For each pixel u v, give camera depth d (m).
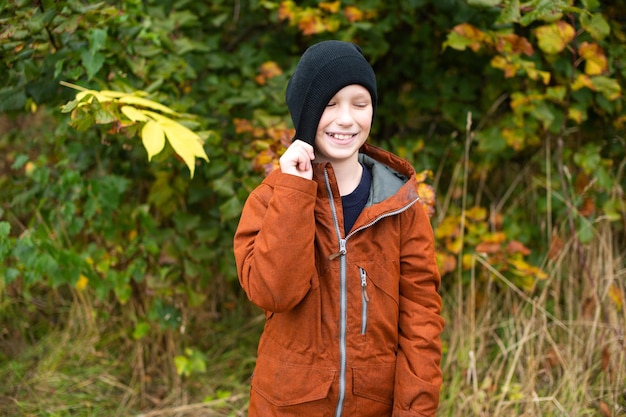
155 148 1.76
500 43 2.28
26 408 2.47
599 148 2.63
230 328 3.06
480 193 2.98
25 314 3.06
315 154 1.48
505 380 2.49
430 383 1.44
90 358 2.80
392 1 2.64
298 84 1.42
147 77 2.23
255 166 2.27
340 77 1.37
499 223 2.82
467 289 2.80
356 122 1.40
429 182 2.56
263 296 1.33
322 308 1.41
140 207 2.48
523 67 2.32
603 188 2.65
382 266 1.44
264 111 2.48
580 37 2.42
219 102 2.59
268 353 1.48
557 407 2.31
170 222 2.85
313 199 1.33
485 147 2.67
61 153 2.71
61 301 3.11
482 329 2.60
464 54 2.79
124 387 2.64
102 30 1.95
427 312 1.49
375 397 1.45
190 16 2.54
